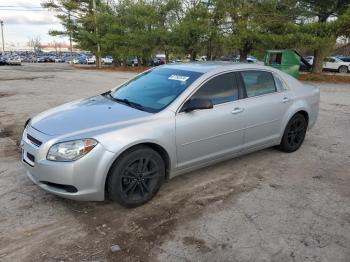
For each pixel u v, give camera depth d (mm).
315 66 23859
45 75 25125
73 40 44219
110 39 37375
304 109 5762
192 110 4211
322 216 3818
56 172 3529
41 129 3832
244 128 4863
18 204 3973
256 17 23797
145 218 3732
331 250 3225
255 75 5133
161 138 3957
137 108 4277
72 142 3547
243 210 3914
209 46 31281
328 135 7102
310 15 21609
